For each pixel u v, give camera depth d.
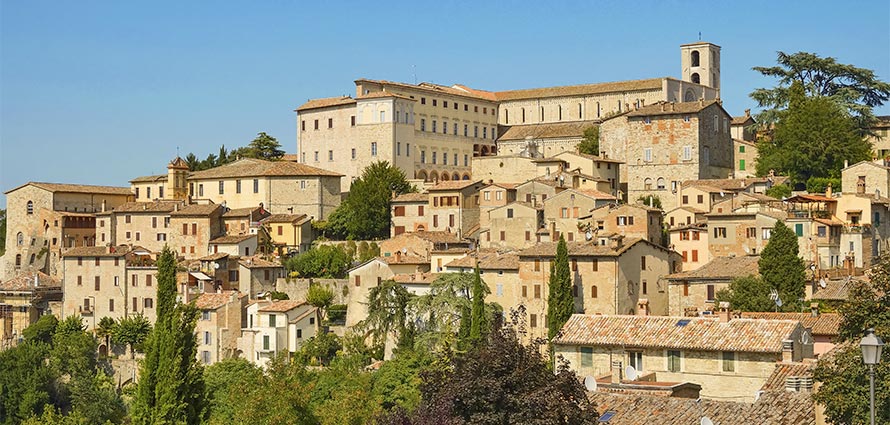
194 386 130.50
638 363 130.38
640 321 134.75
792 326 126.62
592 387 105.56
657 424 92.19
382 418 94.94
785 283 189.75
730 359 125.50
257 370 186.88
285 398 131.62
